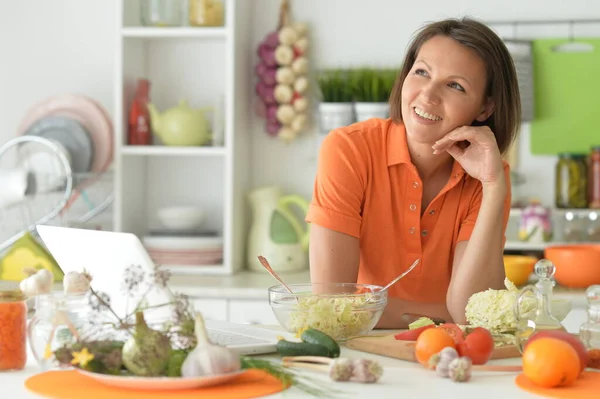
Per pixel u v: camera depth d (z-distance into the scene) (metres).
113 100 4.36
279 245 4.09
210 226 4.36
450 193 2.45
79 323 1.62
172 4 4.04
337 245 2.37
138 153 4.00
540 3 4.20
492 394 1.48
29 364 1.74
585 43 4.19
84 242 1.83
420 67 2.28
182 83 4.33
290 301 1.95
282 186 4.34
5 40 4.40
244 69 4.19
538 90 4.21
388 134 2.46
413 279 2.48
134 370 1.49
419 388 1.52
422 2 4.25
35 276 1.67
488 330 1.83
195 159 4.35
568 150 4.21
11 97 4.41
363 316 1.93
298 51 4.18
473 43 2.26
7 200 3.81
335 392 1.48
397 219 2.44
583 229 4.07
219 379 1.49
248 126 4.29
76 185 3.95
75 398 1.44
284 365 1.67
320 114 4.15
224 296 3.62
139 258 1.70
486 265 2.32
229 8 3.95
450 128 2.29
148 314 1.70
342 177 2.40
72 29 4.38
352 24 4.28
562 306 2.21
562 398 1.47
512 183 4.16
